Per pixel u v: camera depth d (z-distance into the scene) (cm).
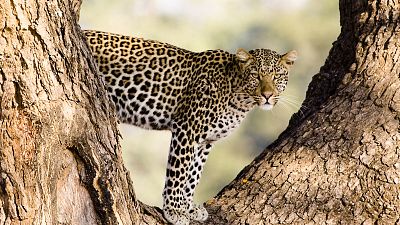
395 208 1086
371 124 1155
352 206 1100
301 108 1292
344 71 1273
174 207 1163
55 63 872
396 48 1209
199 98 1217
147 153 3766
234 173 3759
